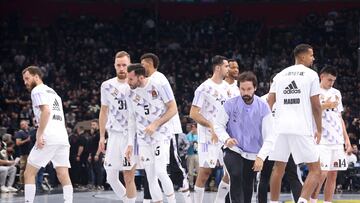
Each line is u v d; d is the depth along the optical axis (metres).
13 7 40.31
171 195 11.69
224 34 41.06
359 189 24.83
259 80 37.12
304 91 11.10
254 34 41.19
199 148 13.04
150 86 11.59
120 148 12.55
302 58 11.45
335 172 13.71
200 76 37.41
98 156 23.94
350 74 37.00
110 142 12.63
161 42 40.78
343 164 13.60
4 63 35.84
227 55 39.31
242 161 10.46
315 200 12.62
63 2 41.22
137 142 11.86
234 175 10.31
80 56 37.94
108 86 12.59
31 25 40.44
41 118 12.17
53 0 40.97
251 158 10.48
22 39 38.91
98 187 24.14
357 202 17.97
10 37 38.84
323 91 13.66
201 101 12.96
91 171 24.17
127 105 11.94
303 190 11.10
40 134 12.16
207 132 12.90
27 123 23.23
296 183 12.06
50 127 12.32
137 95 11.64
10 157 22.66
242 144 10.42
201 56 39.16
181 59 38.69
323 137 13.38
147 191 12.72
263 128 10.41
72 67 36.66
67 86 34.12
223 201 12.34
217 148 12.83
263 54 40.19
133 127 11.86
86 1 41.66
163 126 11.71
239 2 42.56
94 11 41.81
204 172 13.09
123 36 40.53
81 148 24.19
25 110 28.23
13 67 35.56
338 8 41.94
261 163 10.23
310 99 11.13
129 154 11.80
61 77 35.38
